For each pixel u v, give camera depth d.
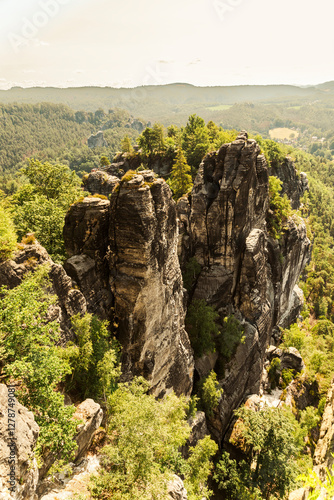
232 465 40.25
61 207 46.56
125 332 33.47
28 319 17.88
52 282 25.17
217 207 51.66
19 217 40.22
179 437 29.67
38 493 18.48
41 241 37.81
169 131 108.56
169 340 36.94
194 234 54.44
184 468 29.53
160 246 32.66
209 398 43.53
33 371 17.25
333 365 67.56
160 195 31.88
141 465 21.19
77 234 34.28
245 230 53.88
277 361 61.88
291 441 37.41
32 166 54.41
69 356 24.41
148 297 32.41
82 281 31.47
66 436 17.89
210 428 45.84
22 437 15.04
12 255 22.34
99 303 33.09
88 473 22.12
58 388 24.45
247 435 38.44
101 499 20.42
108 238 34.47
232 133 102.38
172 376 38.88
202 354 47.38
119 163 99.19
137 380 28.39
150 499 20.17
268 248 66.00
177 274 37.56
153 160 95.56
